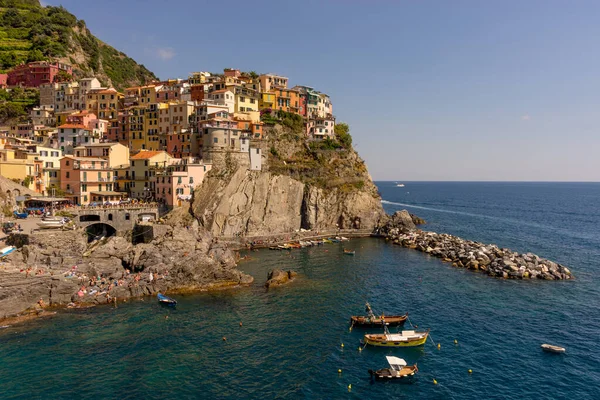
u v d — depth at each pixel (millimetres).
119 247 86938
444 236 134625
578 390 49938
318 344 60906
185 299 76500
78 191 113125
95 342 59219
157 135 142500
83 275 76438
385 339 60500
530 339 62969
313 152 153375
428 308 75062
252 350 58562
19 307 67625
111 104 160375
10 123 160250
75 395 47344
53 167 116875
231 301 76250
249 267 99000
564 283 90125
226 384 50188
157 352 57094
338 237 140875
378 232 148750
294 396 48250
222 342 60594
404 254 117375
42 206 103000
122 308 71375
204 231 102938
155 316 68500
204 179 122000
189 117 137500
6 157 107562
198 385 49812
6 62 188750
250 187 128250
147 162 120438
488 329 66375
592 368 54750
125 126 148500
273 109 155875
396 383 51375
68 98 166125
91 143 133250
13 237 82062
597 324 68188
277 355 57469
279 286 85000
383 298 79812
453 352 59094
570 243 139500
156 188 119375
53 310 69188
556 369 54594
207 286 82562
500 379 52344
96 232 106312
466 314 72375
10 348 56906
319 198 142250
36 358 54625
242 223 125312
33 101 172375
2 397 46625
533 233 161000
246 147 132125
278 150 145250
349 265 103500
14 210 97312
